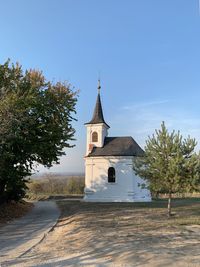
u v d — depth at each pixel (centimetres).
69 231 1845
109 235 1595
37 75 2995
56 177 6762
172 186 2294
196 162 2242
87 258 1150
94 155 4278
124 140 4384
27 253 1292
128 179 4141
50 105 2981
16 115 2116
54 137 2952
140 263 1055
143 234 1627
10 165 2623
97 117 4456
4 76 2625
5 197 3150
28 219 2509
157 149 2319
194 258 1102
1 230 1945
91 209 3044
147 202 3844
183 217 2380
